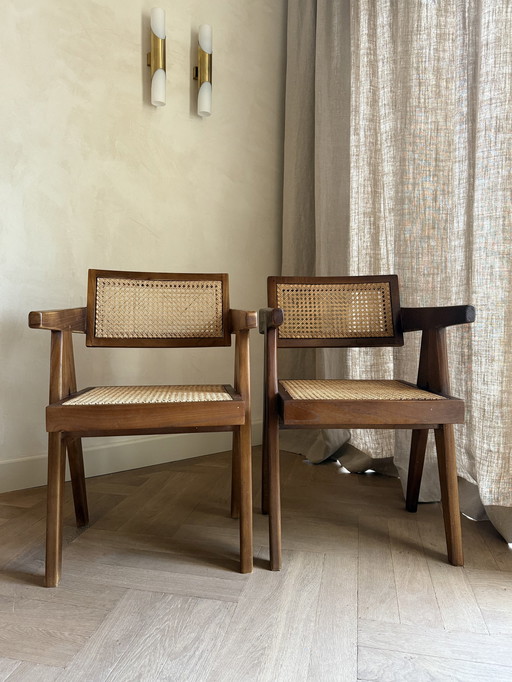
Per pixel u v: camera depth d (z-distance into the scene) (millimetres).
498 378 1408
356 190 1913
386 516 1491
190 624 968
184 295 1473
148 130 1930
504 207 1402
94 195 1819
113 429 1099
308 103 2148
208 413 1108
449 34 1604
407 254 1688
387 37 1799
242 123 2176
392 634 944
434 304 1642
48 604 1032
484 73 1444
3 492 1682
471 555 1256
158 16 1844
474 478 1494
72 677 829
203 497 1641
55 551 1097
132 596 1062
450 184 1612
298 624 969
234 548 1282
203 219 2084
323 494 1675
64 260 1774
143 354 1968
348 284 1543
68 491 1686
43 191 1717
